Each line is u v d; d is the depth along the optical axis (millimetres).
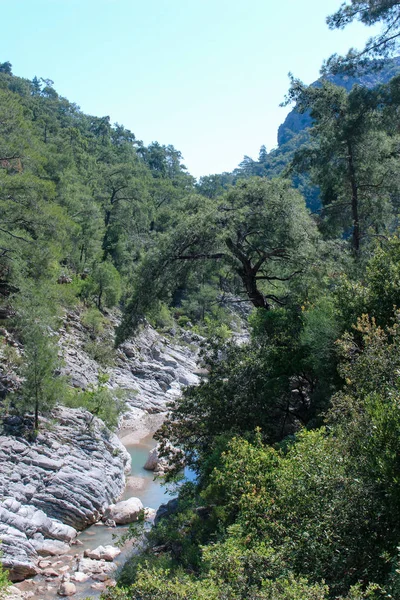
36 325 23828
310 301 19484
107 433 26609
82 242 51000
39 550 17922
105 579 16359
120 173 70188
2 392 24578
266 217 21438
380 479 7543
